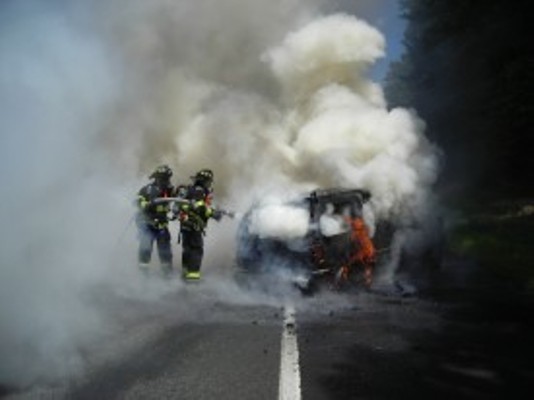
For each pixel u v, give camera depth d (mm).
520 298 9156
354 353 6383
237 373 5699
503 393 5203
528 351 6438
